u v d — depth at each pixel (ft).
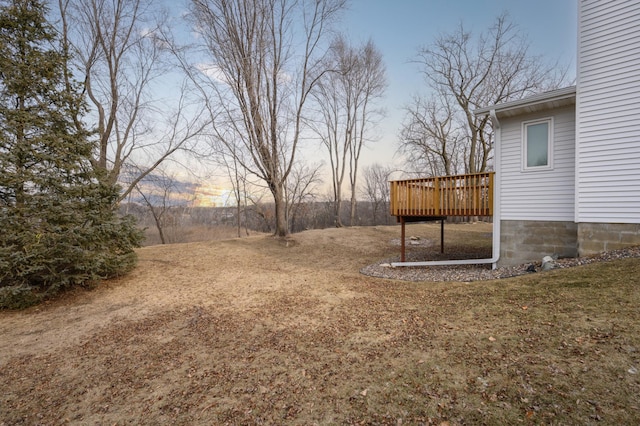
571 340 10.57
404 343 12.42
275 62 49.32
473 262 25.99
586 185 20.12
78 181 23.45
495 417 7.58
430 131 80.12
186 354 12.98
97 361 12.76
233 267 33.32
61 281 21.40
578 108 20.33
